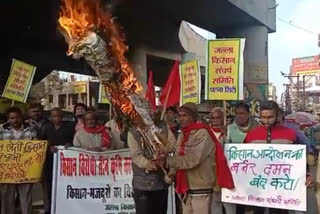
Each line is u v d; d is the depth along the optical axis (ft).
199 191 18.75
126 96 18.93
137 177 19.57
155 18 85.30
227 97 27.12
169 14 82.38
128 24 82.84
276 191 19.38
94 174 24.70
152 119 19.40
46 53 110.52
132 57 93.40
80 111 29.14
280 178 19.33
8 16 78.95
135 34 88.84
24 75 35.40
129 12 76.28
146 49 95.91
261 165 19.66
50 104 166.40
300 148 19.02
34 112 31.83
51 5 72.33
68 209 24.43
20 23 84.02
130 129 19.38
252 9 81.46
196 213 18.81
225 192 20.31
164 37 96.99
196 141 18.48
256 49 87.81
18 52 107.14
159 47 100.07
